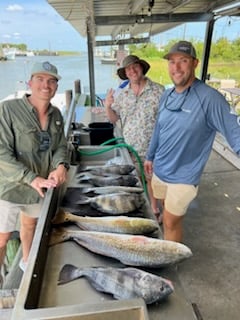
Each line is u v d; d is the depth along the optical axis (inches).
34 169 65.2
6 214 71.6
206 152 69.7
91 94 219.6
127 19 165.3
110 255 41.2
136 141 97.0
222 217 118.6
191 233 108.4
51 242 44.7
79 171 72.2
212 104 62.9
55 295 35.9
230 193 137.5
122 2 152.3
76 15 185.9
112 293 35.0
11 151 61.5
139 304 30.2
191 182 71.8
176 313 33.4
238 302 79.1
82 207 53.9
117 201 53.1
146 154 89.0
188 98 66.0
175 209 75.4
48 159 66.1
